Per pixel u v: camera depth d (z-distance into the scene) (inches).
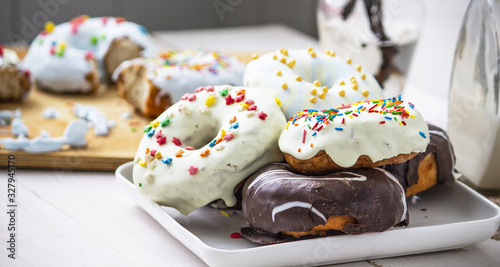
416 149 23.3
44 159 29.2
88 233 25.3
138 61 34.1
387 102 24.0
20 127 30.9
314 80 26.2
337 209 22.7
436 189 26.3
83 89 35.7
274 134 24.4
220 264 22.7
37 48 36.6
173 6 48.5
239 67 34.1
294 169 23.8
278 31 48.1
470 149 27.2
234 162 24.0
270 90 25.5
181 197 24.4
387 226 23.0
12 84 33.9
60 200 27.2
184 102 25.5
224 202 25.4
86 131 29.9
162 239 25.1
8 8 44.7
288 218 22.8
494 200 26.7
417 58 36.1
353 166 23.3
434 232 23.5
